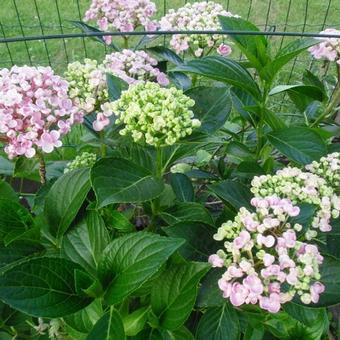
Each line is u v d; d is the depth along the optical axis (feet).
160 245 3.85
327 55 6.19
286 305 4.38
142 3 7.70
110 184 4.26
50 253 4.73
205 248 4.58
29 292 3.72
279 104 10.00
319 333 4.91
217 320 4.50
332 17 15.84
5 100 4.57
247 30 5.51
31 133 4.67
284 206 4.11
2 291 3.63
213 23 7.29
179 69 5.14
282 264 3.82
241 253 4.17
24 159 5.27
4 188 5.28
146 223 6.32
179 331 4.49
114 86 5.14
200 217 4.97
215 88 5.12
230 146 5.94
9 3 16.75
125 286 3.81
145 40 7.78
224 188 4.87
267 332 5.15
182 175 5.55
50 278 3.83
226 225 4.22
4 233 4.63
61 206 4.61
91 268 4.49
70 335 4.76
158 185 4.39
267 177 4.75
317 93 5.82
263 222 4.04
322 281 4.40
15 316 4.81
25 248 4.66
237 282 3.91
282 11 16.06
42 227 4.82
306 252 3.94
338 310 6.57
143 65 5.90
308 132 5.25
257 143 6.05
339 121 8.62
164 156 5.10
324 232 4.90
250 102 6.68
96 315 4.33
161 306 4.18
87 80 5.24
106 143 5.15
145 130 4.43
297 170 4.78
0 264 4.55
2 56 14.01
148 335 4.23
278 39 14.21
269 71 5.33
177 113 4.41
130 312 4.88
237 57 12.32
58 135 4.78
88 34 5.30
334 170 4.98
